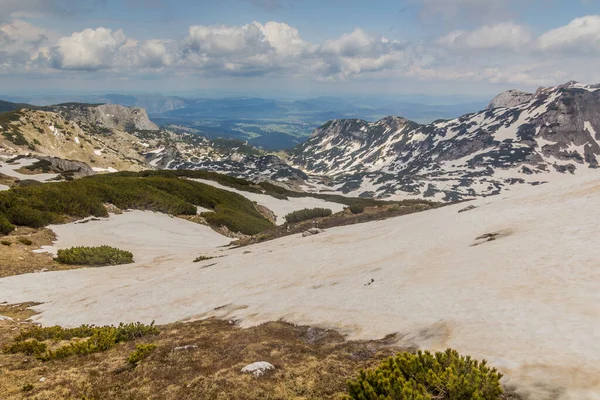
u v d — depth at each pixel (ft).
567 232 46.01
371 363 26.66
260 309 47.09
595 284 30.83
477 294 34.78
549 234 47.29
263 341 34.47
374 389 19.60
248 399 24.06
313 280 55.62
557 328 25.30
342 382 24.81
